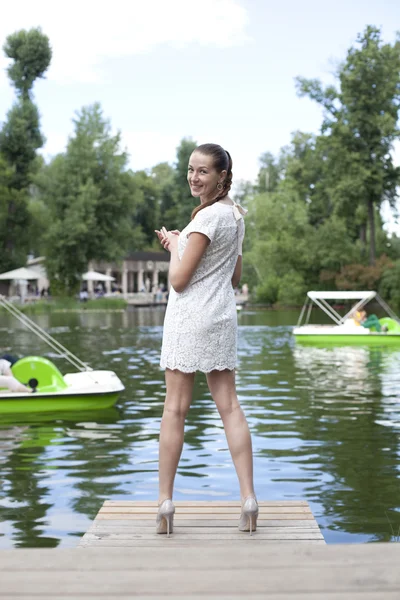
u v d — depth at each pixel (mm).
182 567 2840
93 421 10227
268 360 18969
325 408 11234
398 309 54594
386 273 59375
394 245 68500
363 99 60625
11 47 66312
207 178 3812
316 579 2701
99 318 44656
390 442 8703
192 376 3770
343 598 2529
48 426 9914
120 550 3027
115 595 2586
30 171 65750
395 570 2773
